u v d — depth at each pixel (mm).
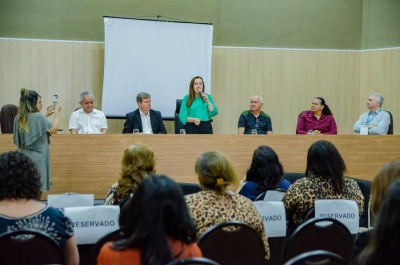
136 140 5641
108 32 7793
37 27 7906
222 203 2766
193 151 5770
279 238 3352
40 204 2434
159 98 7996
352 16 9094
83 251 3098
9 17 7797
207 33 8180
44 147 4859
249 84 8773
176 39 8055
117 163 5598
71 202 3414
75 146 5500
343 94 9156
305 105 9016
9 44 7789
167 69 8023
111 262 1808
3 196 2352
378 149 6281
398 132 8469
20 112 4766
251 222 2777
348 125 9117
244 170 5891
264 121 7094
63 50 7988
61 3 7977
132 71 7891
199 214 2713
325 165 3404
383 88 8750
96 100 8117
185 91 8094
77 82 8047
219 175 2777
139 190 1854
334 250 2895
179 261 1779
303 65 9000
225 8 8656
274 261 3379
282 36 8914
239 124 7078
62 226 2451
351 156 6191
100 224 3066
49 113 5371
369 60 9023
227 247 2615
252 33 8789
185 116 6668
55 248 2320
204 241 2561
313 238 2840
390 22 8672
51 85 7953
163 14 8359
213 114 6797
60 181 5465
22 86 7840
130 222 1843
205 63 8172
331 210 3240
